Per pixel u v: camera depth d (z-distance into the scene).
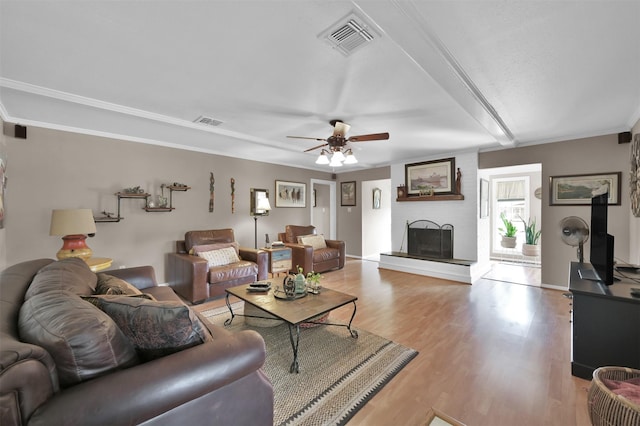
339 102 2.66
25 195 3.10
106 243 3.65
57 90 2.41
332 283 4.36
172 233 4.27
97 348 0.91
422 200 5.20
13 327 0.96
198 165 4.58
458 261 4.65
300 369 2.01
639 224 3.01
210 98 2.58
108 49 1.81
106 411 0.80
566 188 3.88
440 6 1.41
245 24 1.57
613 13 1.45
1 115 2.81
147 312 1.08
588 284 2.05
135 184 3.90
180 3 1.40
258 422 1.21
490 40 1.70
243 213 5.24
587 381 1.85
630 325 1.76
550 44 1.74
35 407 0.74
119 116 2.97
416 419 1.54
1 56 1.88
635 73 2.09
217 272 3.51
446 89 2.30
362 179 6.68
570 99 2.59
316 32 1.64
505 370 1.99
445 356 2.17
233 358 1.09
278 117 3.07
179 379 0.94
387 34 1.61
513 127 3.46
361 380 1.88
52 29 1.60
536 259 6.09
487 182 5.18
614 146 3.54
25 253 3.09
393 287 4.12
